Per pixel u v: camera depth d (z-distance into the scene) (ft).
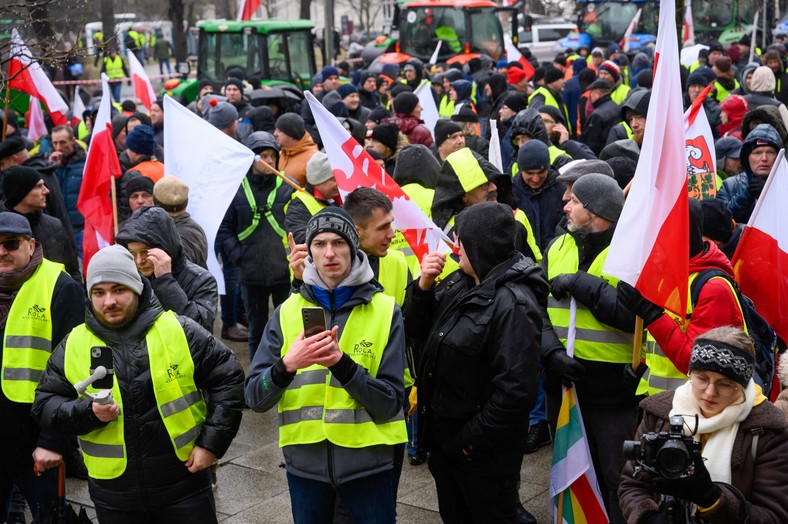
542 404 22.02
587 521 16.20
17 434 16.43
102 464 13.84
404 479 20.70
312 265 13.89
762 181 23.17
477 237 14.28
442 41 76.28
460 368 14.38
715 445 11.19
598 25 90.99
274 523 18.79
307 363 12.88
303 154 27.45
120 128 36.58
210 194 22.50
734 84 43.21
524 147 23.70
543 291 14.53
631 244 14.78
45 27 27.12
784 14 91.81
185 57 81.00
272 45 63.52
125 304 13.75
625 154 24.57
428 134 31.22
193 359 14.10
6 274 16.31
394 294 17.26
